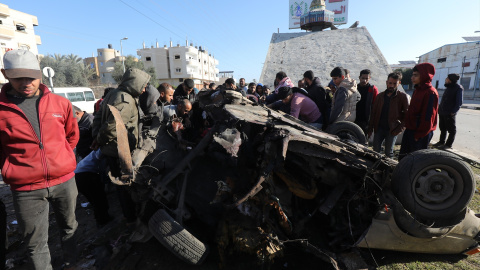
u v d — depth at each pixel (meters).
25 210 2.26
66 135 2.62
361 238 2.59
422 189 2.49
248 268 2.66
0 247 2.65
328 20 16.48
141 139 3.00
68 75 40.09
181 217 2.65
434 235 2.58
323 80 10.48
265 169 2.39
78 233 3.41
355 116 5.08
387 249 2.68
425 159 2.46
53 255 2.96
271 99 6.37
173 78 65.38
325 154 2.60
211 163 3.05
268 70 11.96
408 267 2.64
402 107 4.41
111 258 2.82
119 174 3.05
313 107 4.85
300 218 2.84
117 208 4.02
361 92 5.24
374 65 10.86
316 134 3.00
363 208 2.79
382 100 4.64
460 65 41.12
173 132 3.33
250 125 2.94
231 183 2.70
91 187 3.29
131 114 2.96
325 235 2.89
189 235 2.52
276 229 2.68
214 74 90.69
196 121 4.56
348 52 12.20
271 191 2.61
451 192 2.51
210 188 2.94
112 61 64.94
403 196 2.51
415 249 2.71
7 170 2.16
